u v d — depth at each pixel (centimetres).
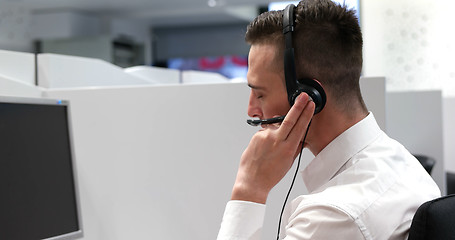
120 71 209
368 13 598
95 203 153
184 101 146
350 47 88
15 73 156
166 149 148
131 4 909
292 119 87
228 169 143
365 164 86
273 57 90
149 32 1123
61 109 135
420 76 585
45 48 946
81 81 181
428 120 285
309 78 88
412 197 84
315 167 94
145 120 149
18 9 902
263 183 89
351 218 79
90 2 885
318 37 87
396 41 591
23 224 119
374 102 131
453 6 572
